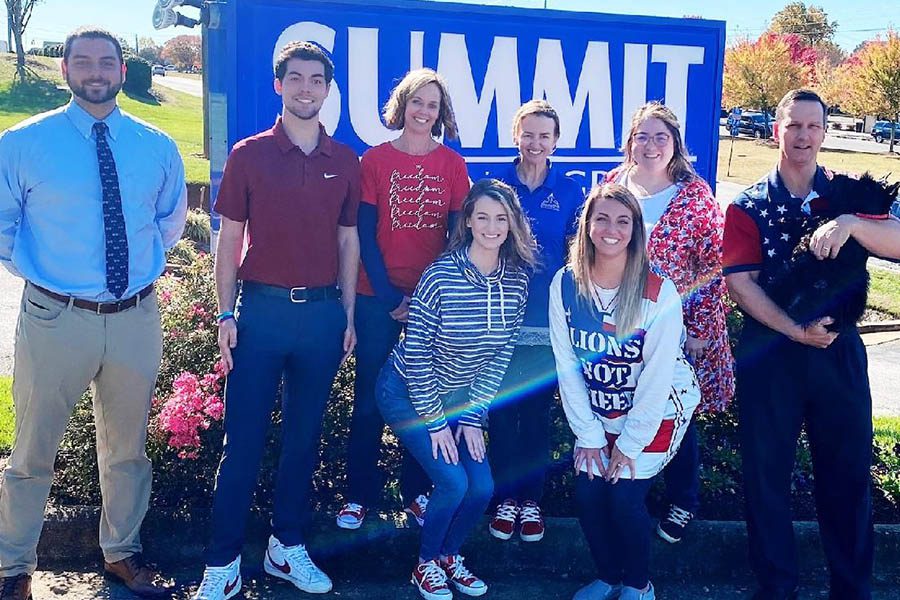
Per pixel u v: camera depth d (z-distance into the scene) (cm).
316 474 403
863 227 302
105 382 325
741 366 338
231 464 330
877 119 4591
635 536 329
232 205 322
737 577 379
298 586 347
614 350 320
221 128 464
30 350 311
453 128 359
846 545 334
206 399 375
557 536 373
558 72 536
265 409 332
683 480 372
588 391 333
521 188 366
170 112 3750
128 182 312
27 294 312
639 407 319
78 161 303
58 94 3919
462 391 340
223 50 459
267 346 326
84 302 309
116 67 303
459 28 507
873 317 984
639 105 560
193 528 367
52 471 328
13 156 299
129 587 343
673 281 353
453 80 511
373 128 493
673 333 313
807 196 326
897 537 380
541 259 362
